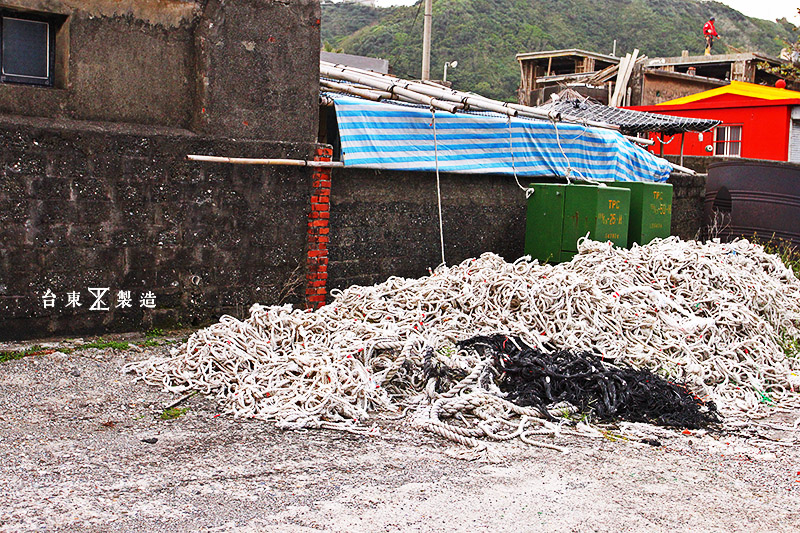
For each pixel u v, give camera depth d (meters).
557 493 5.04
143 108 8.48
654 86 28.72
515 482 5.20
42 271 7.75
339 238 9.98
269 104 9.17
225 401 6.59
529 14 55.62
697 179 15.80
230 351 7.06
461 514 4.63
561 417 6.64
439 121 10.97
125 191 8.14
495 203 11.98
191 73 8.76
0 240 7.48
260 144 9.03
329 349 6.99
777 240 15.62
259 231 9.16
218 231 8.84
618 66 28.95
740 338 8.88
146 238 8.34
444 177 11.20
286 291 9.48
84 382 6.86
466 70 42.12
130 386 6.84
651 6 69.94
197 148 8.55
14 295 7.63
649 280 9.53
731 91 23.64
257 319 7.56
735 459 5.93
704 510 4.89
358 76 10.52
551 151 12.62
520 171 12.09
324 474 5.18
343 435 6.01
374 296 8.44
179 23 8.59
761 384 8.09
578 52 35.34
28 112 7.75
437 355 7.23
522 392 6.91
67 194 7.80
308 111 9.52
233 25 8.77
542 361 7.18
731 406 7.38
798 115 21.81
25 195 7.57
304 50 9.39
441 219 10.78
